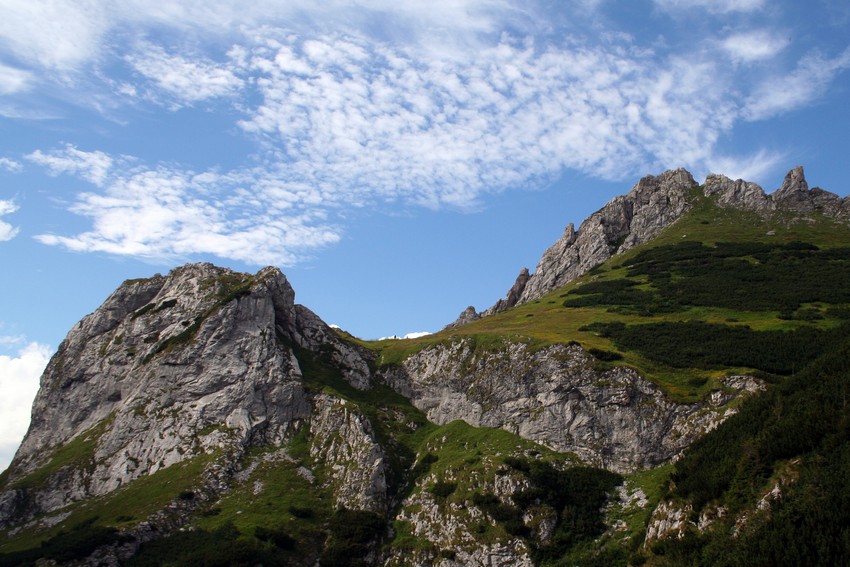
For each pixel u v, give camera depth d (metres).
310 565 106.25
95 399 158.50
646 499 105.38
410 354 167.50
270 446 135.50
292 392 145.25
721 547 78.00
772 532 73.44
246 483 124.81
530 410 132.38
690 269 194.75
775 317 148.25
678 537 85.25
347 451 131.12
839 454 78.50
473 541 106.38
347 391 154.25
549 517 106.00
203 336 152.75
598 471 115.69
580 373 130.38
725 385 118.94
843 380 90.19
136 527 110.31
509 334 154.88
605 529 102.81
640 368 129.88
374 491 121.88
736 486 85.12
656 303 172.75
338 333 191.75
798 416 88.56
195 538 108.88
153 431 138.88
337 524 114.69
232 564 99.69
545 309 190.00
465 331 175.75
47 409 161.88
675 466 104.00
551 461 118.88
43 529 120.94
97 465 136.25
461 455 128.00
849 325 129.00
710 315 157.38
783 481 80.44
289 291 172.62
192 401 143.38
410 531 114.00
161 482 125.69
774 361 124.19
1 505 129.25
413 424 147.50
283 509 117.00
